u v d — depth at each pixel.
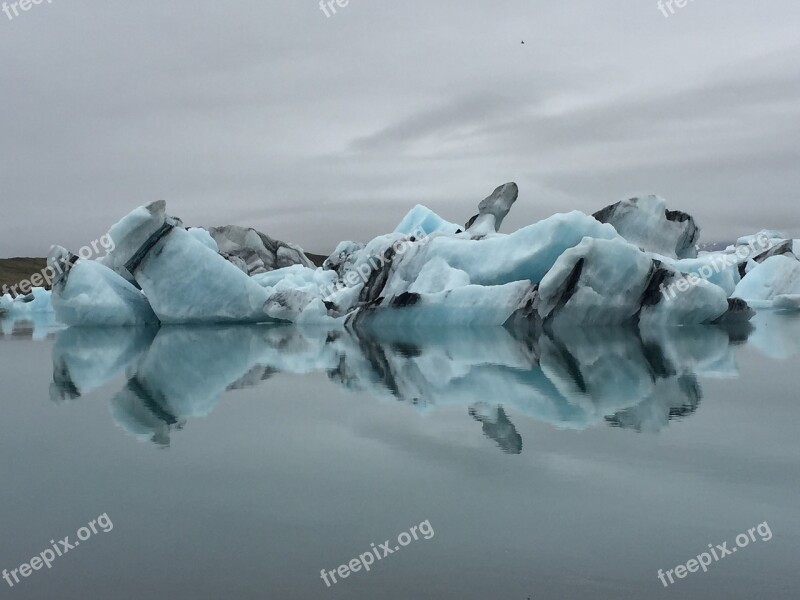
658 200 28.89
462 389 8.65
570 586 3.02
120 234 22.55
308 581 3.11
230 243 41.59
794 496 4.16
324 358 12.95
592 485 4.43
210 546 3.54
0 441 6.02
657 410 6.96
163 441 5.95
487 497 4.23
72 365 12.30
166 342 17.44
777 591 2.95
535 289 20.16
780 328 18.78
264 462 5.19
